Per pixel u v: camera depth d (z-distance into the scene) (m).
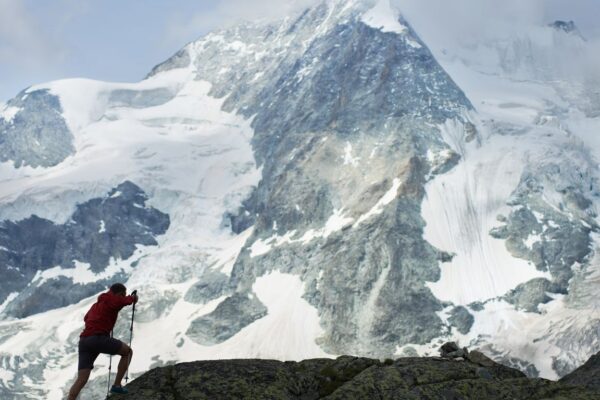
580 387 22.16
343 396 22.11
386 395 22.12
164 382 22.69
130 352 22.55
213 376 22.88
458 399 21.84
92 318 22.16
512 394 21.98
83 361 21.88
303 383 23.39
